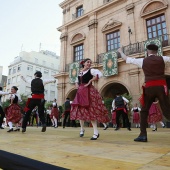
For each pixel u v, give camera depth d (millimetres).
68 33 20469
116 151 1962
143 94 2949
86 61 3738
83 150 2027
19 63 39750
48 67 44156
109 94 16781
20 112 5957
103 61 15641
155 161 1481
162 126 11000
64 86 18969
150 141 2953
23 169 1261
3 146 2291
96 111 3395
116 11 16484
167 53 12703
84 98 3436
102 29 17125
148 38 14406
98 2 18328
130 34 15086
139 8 15031
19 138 3400
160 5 14031
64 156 1681
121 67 14758
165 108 2719
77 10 20578
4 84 42750
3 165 1438
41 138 3414
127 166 1324
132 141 2947
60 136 3912
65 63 19844
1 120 7562
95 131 3334
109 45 16766
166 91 2746
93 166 1325
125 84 14266
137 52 14148
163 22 13828
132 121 12984
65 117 10344
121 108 7891
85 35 18547
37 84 5246
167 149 2090
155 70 2844
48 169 1161
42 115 5391
